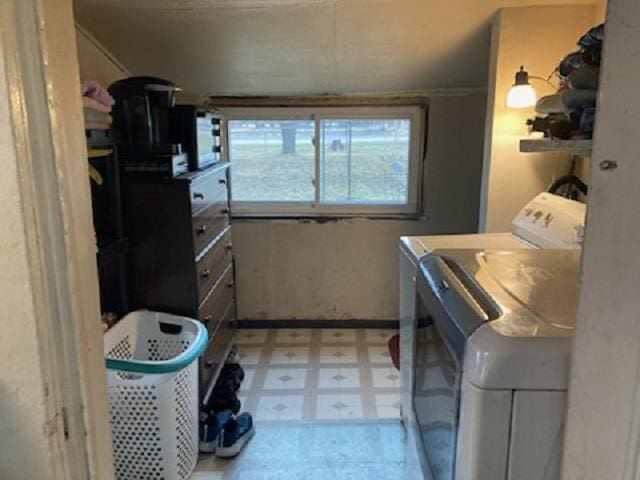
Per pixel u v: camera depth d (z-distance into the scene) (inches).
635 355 20.5
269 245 138.4
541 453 37.2
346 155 135.7
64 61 24.0
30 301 23.0
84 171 25.9
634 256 19.9
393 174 136.1
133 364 71.2
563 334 37.4
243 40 94.6
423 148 131.4
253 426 90.7
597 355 21.8
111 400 71.5
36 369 23.6
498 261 56.4
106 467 28.8
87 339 26.2
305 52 100.5
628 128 19.5
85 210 26.1
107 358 71.4
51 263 23.7
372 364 121.6
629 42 19.1
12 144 21.6
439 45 96.2
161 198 84.3
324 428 92.1
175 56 102.3
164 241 85.9
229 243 117.3
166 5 80.5
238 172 137.7
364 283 139.8
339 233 137.0
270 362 123.0
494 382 36.2
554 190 82.9
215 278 102.3
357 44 96.3
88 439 26.6
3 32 20.8
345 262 138.7
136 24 87.7
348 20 85.8
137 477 75.0
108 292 86.2
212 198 99.6
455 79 117.5
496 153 85.1
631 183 19.7
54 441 24.6
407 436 73.0
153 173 83.7
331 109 132.0
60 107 23.6
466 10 81.7
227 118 133.9
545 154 84.3
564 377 35.7
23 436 24.3
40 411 24.0
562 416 36.4
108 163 79.6
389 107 130.5
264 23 87.1
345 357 125.5
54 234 23.6
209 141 105.3
